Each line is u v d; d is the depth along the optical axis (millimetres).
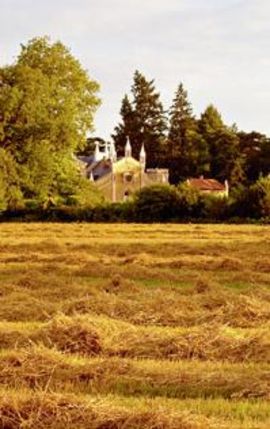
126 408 11875
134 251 40438
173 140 152875
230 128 152125
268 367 14555
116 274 28734
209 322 19047
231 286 27062
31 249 41938
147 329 17750
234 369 14453
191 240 49469
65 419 11469
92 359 15461
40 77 73250
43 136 71875
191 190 78375
